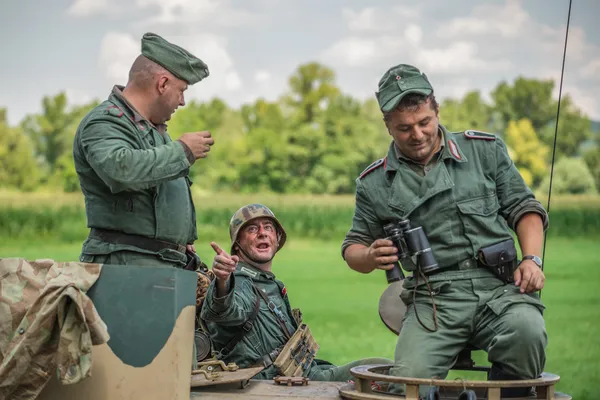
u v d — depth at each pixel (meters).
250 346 5.45
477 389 4.34
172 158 4.24
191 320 4.06
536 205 4.51
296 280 19.14
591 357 11.12
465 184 4.46
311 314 14.67
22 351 3.73
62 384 3.91
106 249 4.36
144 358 3.94
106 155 4.19
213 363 4.57
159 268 3.97
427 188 4.43
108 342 3.94
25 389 3.78
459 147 4.54
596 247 23.86
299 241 27.44
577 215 26.34
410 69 4.39
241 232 5.79
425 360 4.33
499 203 4.57
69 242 26.77
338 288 18.00
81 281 3.93
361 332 12.64
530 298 4.36
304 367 5.46
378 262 4.36
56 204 30.39
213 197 33.44
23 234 26.77
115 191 4.24
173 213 4.44
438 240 4.44
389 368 4.51
